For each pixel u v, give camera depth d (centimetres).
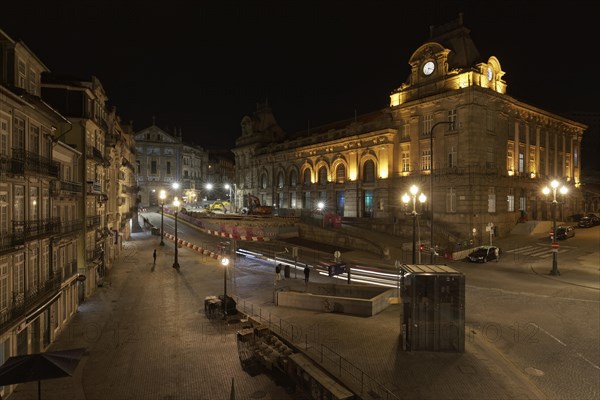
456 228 4691
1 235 1462
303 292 2470
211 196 13975
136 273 3472
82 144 2686
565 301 2347
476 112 4684
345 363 1452
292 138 8300
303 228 5184
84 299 2623
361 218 5666
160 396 1375
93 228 2877
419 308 1563
